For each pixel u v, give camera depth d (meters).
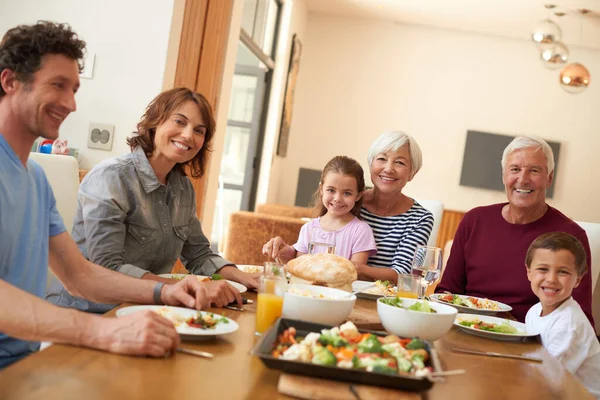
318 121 9.80
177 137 2.10
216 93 4.45
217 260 2.22
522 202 2.59
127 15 3.27
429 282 2.02
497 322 1.90
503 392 1.22
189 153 2.13
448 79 9.59
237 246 5.38
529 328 2.16
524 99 9.48
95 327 1.18
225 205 8.25
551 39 6.97
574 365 2.01
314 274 1.86
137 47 3.27
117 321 1.19
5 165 1.44
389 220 2.77
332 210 2.67
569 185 9.43
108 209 1.98
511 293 2.60
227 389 1.04
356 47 9.70
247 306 1.76
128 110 3.28
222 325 1.40
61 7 3.29
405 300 1.62
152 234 2.12
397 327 1.47
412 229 2.71
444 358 1.45
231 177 8.23
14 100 1.42
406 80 9.64
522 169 2.59
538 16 8.30
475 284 2.67
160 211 2.14
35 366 1.04
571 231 2.61
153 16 3.26
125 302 1.60
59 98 1.43
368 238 2.65
